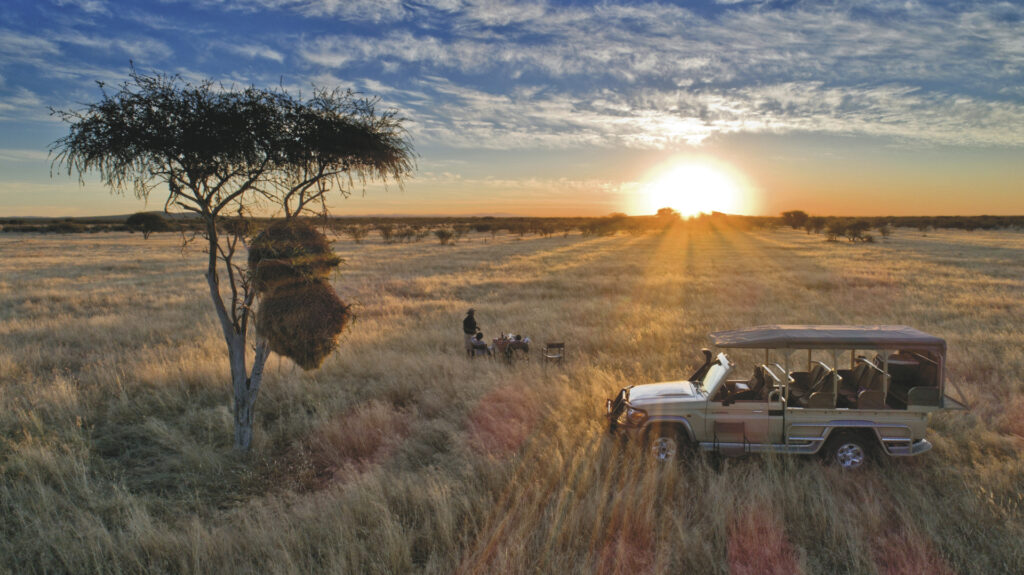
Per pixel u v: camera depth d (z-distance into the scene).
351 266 36.81
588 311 18.23
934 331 14.31
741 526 5.23
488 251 52.97
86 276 30.23
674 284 25.89
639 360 11.71
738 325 15.63
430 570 4.69
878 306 18.69
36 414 8.51
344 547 4.93
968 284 24.44
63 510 5.81
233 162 6.53
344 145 6.80
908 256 42.31
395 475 6.56
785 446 6.70
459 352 12.70
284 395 9.57
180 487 6.48
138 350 12.84
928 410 6.51
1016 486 6.02
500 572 4.54
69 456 6.90
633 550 5.01
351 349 12.37
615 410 7.46
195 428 8.33
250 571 4.70
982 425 7.78
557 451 6.64
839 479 6.22
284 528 5.27
